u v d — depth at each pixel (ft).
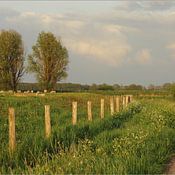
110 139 52.39
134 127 63.93
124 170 32.81
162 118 73.20
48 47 291.79
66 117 88.89
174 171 38.60
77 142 49.26
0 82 289.12
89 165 33.47
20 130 63.72
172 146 50.52
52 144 45.50
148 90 317.63
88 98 180.96
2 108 103.40
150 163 38.24
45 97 158.20
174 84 252.42
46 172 31.94
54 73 294.05
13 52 287.89
